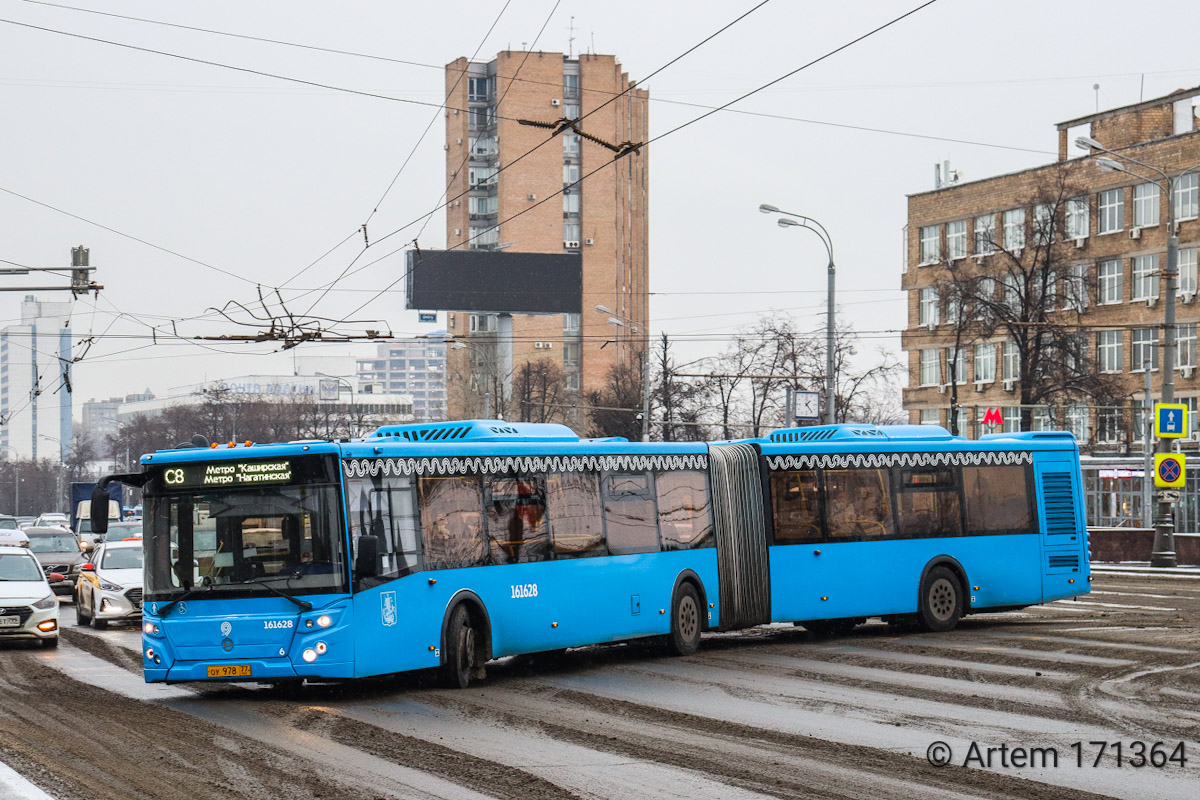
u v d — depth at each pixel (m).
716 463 20.84
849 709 13.72
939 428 23.33
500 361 85.44
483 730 12.63
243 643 14.77
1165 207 64.62
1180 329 64.12
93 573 26.86
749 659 18.78
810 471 21.69
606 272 109.44
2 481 154.62
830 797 9.53
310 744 11.89
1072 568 23.86
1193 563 41.88
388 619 15.29
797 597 21.28
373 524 15.37
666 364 64.06
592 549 18.48
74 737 12.32
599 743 11.81
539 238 108.12
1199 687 15.14
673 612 19.64
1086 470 63.03
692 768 10.59
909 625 23.12
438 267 83.69
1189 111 67.94
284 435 100.00
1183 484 38.97
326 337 33.28
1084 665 17.17
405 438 17.30
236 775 10.41
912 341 78.19
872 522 22.03
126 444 121.06
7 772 10.46
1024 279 56.50
